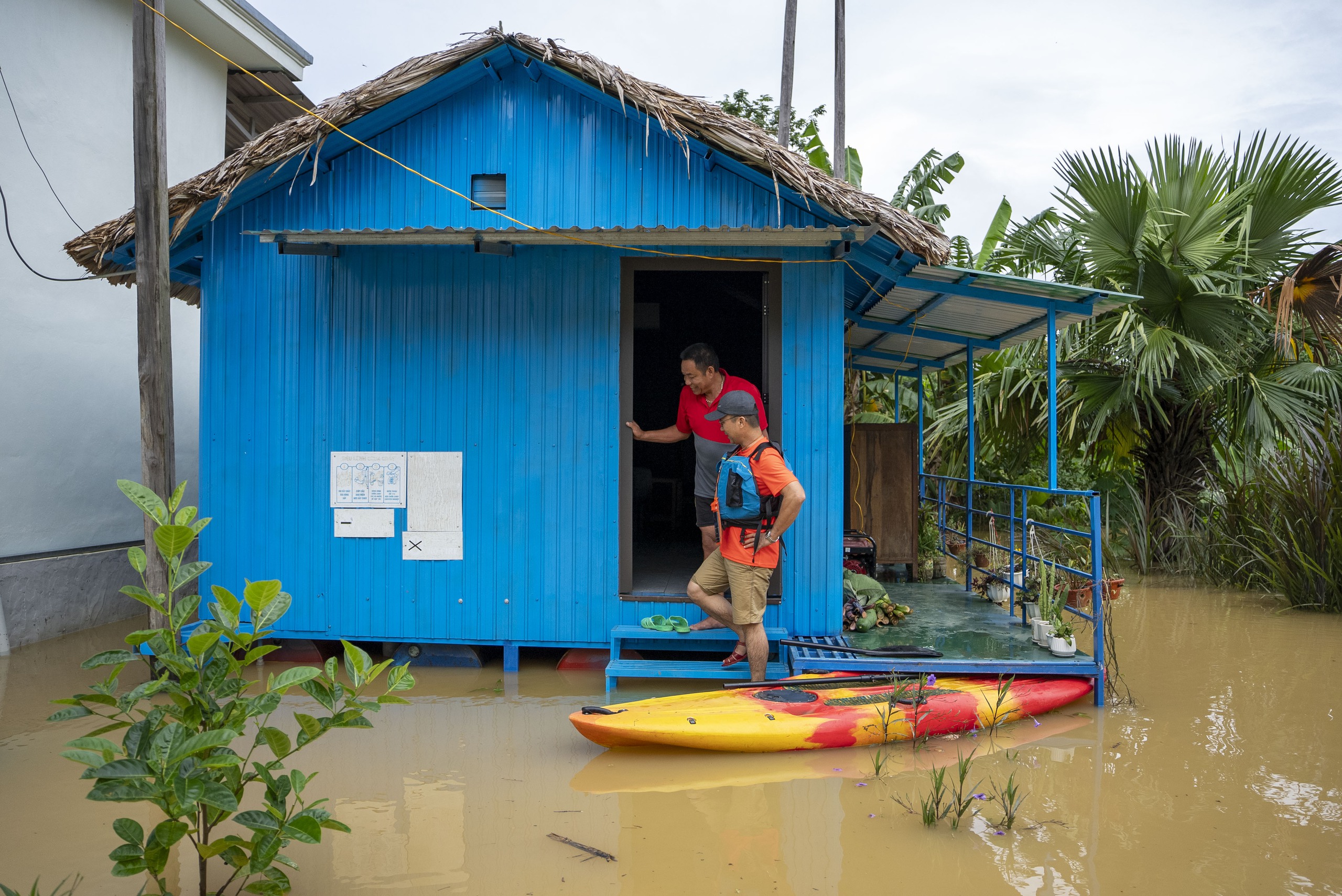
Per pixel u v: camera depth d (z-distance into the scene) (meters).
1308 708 5.01
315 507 5.88
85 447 7.40
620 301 5.78
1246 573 8.76
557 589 5.78
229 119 11.30
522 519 5.80
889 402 13.27
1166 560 9.66
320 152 5.73
